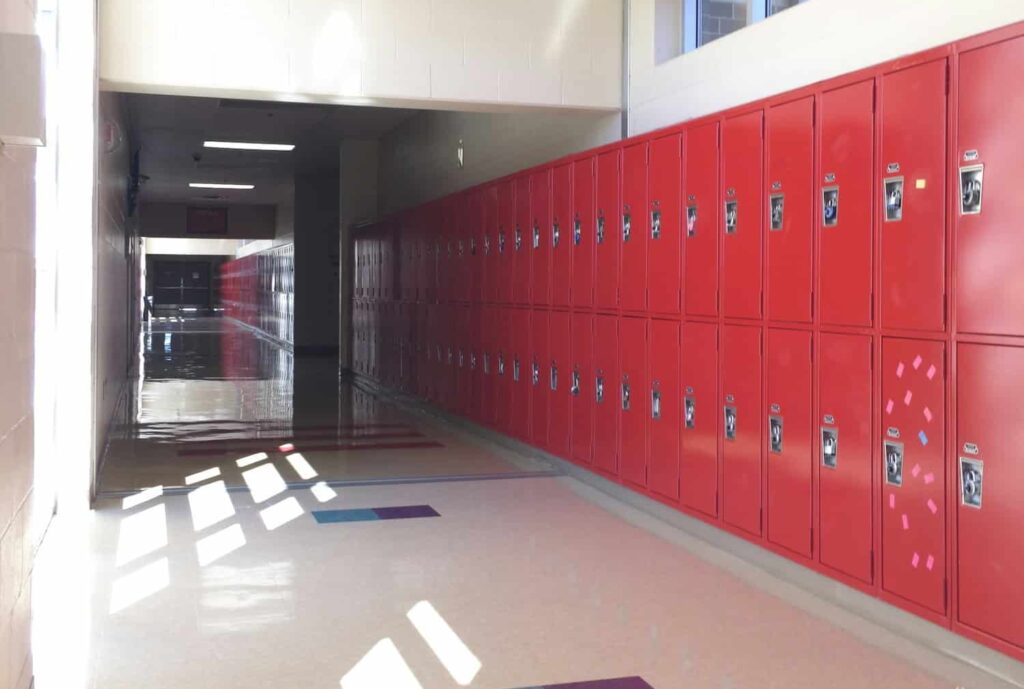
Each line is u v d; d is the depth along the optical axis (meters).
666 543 5.19
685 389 5.33
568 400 6.91
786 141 4.42
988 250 3.32
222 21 6.07
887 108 3.79
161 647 3.63
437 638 3.75
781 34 5.12
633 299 5.91
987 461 3.33
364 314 14.05
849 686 3.29
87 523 5.61
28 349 3.10
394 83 6.39
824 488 4.19
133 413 10.59
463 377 9.36
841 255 4.06
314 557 4.90
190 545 5.12
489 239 8.55
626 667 3.46
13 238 2.74
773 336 4.54
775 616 4.02
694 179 5.20
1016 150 3.20
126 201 13.45
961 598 3.44
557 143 7.90
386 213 14.41
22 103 2.48
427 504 6.14
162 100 11.92
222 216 26.31
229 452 8.10
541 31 6.70
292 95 6.30
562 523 5.64
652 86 6.46
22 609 2.96
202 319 40.31
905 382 3.71
